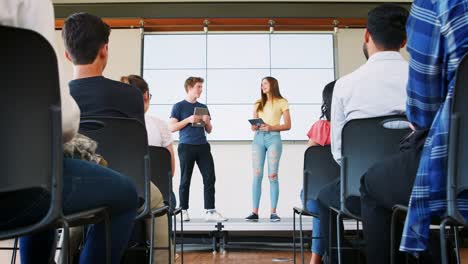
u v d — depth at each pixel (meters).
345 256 2.17
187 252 4.79
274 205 5.11
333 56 6.27
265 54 6.24
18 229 0.93
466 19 0.92
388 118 1.53
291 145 6.09
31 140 0.91
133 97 1.98
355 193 1.61
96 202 1.12
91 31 1.87
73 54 1.89
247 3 6.23
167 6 6.24
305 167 2.44
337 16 6.20
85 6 6.27
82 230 1.97
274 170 5.12
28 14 1.00
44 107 0.92
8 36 0.87
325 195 2.12
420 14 1.02
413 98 1.07
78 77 1.90
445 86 1.01
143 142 1.71
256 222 4.88
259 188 5.20
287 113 5.17
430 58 1.00
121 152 1.69
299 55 6.26
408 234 0.97
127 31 6.35
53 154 0.92
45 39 0.89
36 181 0.91
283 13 6.21
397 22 1.76
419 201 0.96
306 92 6.20
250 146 6.11
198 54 6.25
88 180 1.09
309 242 4.89
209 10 6.21
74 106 1.06
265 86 5.23
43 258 1.40
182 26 6.28
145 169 1.71
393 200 1.20
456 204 0.89
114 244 1.32
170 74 6.24
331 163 2.40
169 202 2.29
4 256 2.68
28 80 0.90
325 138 3.17
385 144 1.57
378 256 1.39
